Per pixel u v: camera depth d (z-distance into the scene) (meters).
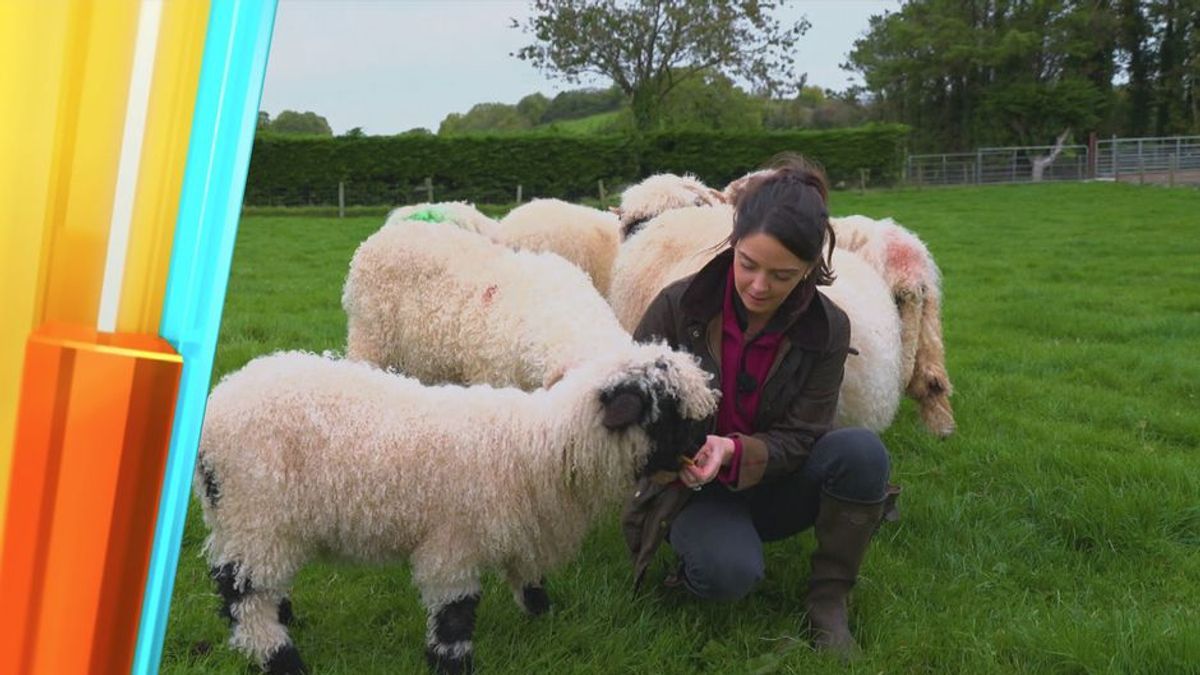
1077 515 4.32
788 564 3.91
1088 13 51.09
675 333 3.24
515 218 6.46
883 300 4.55
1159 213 22.36
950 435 5.60
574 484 2.97
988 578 3.85
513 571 3.28
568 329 4.13
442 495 2.88
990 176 40.59
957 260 15.19
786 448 3.11
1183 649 3.07
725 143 35.59
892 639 3.27
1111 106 52.50
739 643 3.31
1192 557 4.04
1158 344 8.77
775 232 2.73
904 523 4.38
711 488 3.28
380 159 31.84
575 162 33.72
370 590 3.65
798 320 3.12
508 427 2.94
